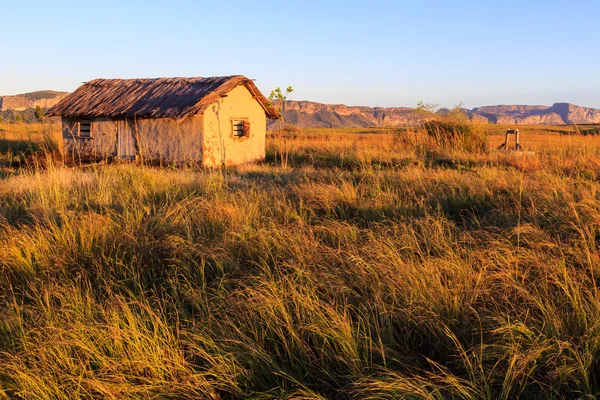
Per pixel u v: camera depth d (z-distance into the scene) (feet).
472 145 62.75
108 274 17.98
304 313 14.20
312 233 20.65
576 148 51.52
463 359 12.15
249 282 16.69
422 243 19.88
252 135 66.33
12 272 18.10
